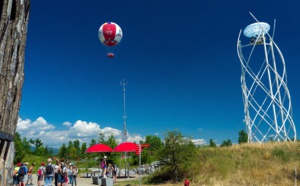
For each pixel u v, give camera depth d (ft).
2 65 24.73
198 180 66.74
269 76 109.60
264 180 60.85
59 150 220.23
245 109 114.01
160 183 70.49
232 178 64.54
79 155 232.53
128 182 75.36
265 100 109.70
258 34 111.45
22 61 31.19
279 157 71.77
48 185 48.80
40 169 63.16
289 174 60.95
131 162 142.41
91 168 132.05
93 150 81.51
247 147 83.35
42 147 212.02
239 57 116.67
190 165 71.36
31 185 66.39
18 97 30.30
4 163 26.63
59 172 52.85
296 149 76.84
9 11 24.27
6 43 25.88
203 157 77.15
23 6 28.81
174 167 71.15
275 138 105.60
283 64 110.32
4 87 25.71
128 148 79.25
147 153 128.77
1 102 24.84
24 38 31.81
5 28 23.85
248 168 67.56
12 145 28.45
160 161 73.20
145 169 108.06
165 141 72.13
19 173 55.21
